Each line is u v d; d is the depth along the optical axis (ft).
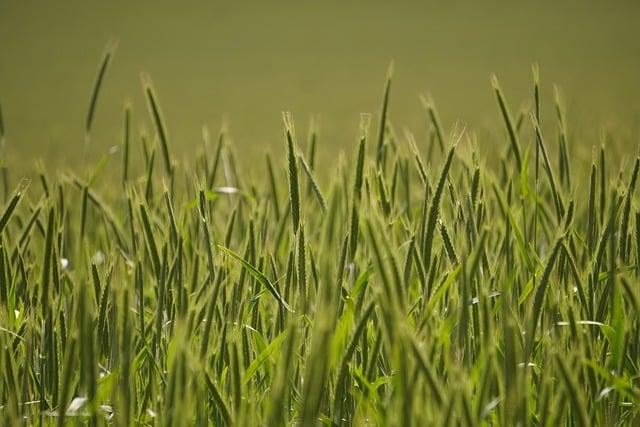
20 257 10.96
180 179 13.76
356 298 10.44
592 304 10.65
